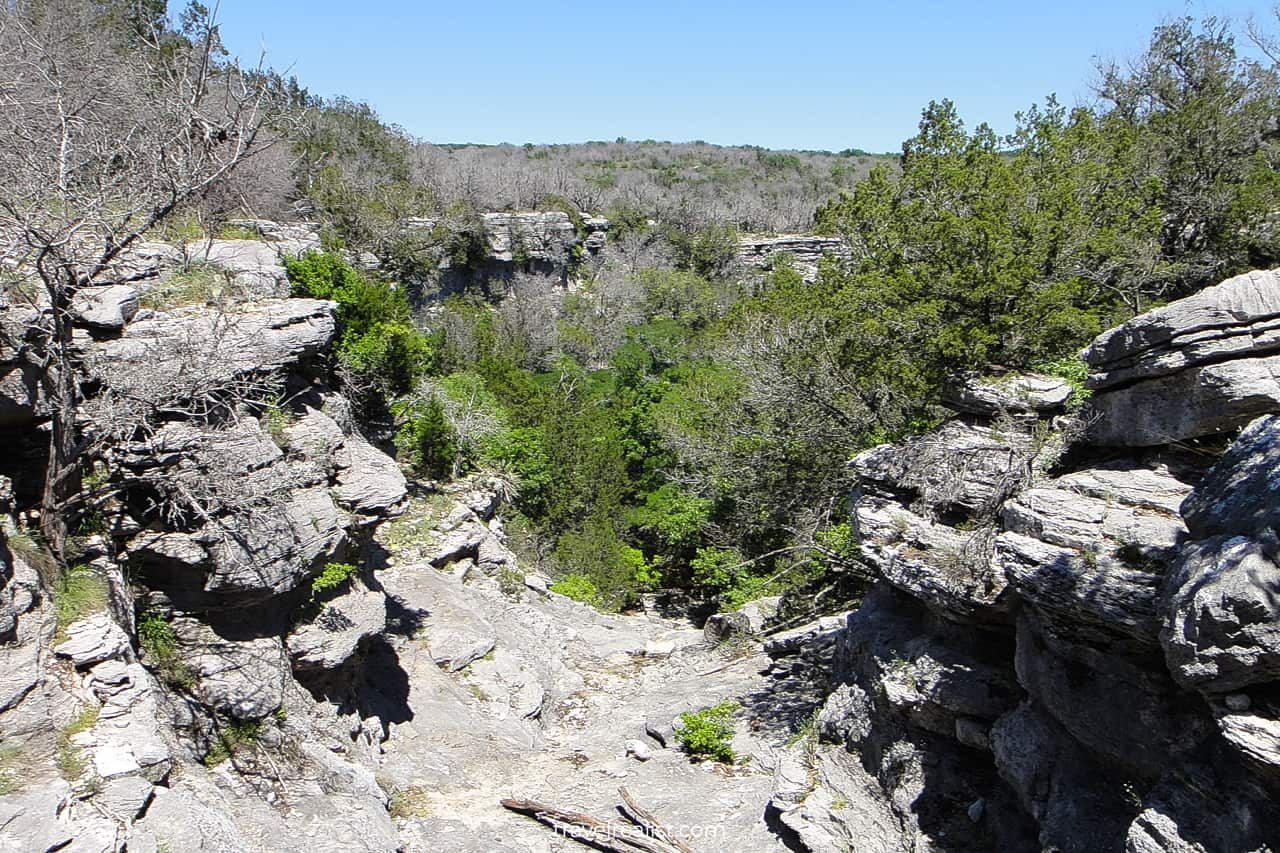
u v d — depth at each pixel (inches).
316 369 583.5
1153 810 283.4
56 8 979.9
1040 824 361.1
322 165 1882.4
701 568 1141.7
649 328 2564.0
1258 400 333.4
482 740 639.8
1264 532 261.7
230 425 468.1
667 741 652.7
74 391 418.3
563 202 3095.5
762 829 508.7
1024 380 494.3
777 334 894.4
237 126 425.1
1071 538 345.4
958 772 430.6
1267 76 959.0
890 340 669.3
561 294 2896.2
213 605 461.7
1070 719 350.0
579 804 568.4
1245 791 261.4
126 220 409.1
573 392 1798.7
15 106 427.5
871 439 796.0
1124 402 391.5
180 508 446.3
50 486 391.5
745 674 749.3
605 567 1181.7
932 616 475.5
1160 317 364.2
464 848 503.2
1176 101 1004.6
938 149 776.3
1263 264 792.9
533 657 804.6
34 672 344.8
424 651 717.3
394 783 559.5
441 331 1674.5
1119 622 314.0
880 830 443.5
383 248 1980.8
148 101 541.0
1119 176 740.0
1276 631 246.7
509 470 1183.6
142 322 473.4
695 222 3516.2
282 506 479.2
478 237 2615.7
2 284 393.7
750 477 978.7
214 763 441.1
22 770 317.7
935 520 464.4
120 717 357.1
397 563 808.9
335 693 566.9
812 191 4559.5
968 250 623.2
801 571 888.3
